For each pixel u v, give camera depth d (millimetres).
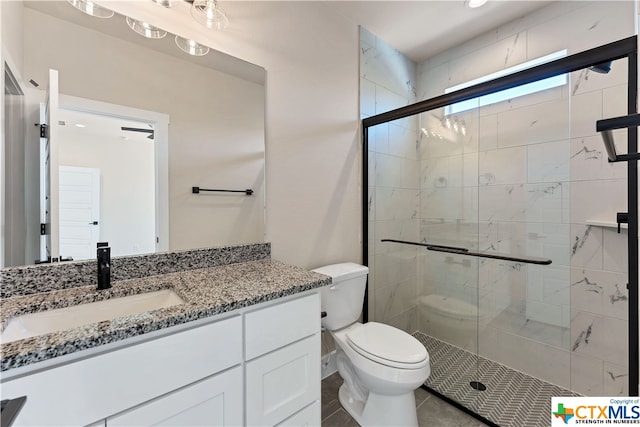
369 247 2162
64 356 635
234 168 1475
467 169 2133
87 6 1084
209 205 1395
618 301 1535
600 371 1597
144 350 728
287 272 1271
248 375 931
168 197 1275
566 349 1716
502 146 1955
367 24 2062
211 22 1329
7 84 930
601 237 1583
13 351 581
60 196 1035
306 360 1105
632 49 1113
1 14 859
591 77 1593
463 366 1985
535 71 1403
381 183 2230
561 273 1729
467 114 2115
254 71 1533
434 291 2334
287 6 1662
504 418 1495
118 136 1156
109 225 1128
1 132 879
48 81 1014
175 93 1293
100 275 1014
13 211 947
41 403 604
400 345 1432
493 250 2016
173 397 776
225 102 1441
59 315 885
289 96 1687
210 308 832
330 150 1917
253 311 946
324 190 1887
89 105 1094
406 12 1935
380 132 2211
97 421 666
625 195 1497
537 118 1798
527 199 1854
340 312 1642
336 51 1937
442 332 2279
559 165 1720
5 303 866
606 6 1601
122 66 1163
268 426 984
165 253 1253
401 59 2434
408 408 1382
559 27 1777
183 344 791
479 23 2035
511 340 1938
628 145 1131
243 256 1494
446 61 2383
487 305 2045
